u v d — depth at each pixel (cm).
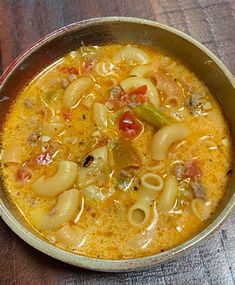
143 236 16
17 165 17
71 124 17
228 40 20
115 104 18
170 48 18
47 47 18
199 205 16
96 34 18
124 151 17
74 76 18
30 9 20
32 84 18
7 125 18
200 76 18
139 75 18
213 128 17
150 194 16
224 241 17
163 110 18
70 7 20
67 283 16
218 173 17
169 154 17
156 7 20
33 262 16
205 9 20
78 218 16
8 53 19
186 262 16
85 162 16
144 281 16
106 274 16
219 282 16
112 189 16
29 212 16
